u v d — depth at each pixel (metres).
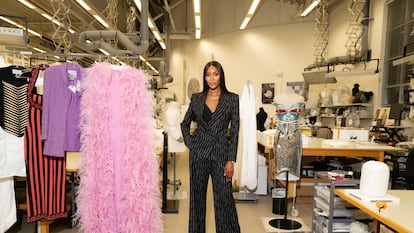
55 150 1.93
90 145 1.89
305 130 4.87
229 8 9.43
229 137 2.36
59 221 3.21
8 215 2.27
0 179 2.22
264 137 4.28
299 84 8.66
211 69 2.32
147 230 1.98
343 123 6.24
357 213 2.36
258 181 4.42
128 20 5.87
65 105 1.94
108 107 1.90
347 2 7.10
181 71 10.45
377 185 1.77
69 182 3.42
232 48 9.48
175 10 11.12
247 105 3.68
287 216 3.49
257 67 9.12
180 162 7.07
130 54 2.35
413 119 4.51
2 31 2.41
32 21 6.84
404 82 5.27
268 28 8.94
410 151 3.64
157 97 4.97
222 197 2.31
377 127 5.19
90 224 1.92
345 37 7.21
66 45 3.85
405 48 5.02
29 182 2.18
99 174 1.90
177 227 3.15
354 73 5.01
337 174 2.46
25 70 2.15
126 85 1.92
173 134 3.79
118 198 1.93
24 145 2.13
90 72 1.89
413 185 3.75
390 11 5.73
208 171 2.35
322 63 6.86
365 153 3.78
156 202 2.04
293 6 8.62
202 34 10.12
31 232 2.96
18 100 2.10
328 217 2.28
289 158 3.11
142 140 1.95
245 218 3.43
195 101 2.41
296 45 8.66
